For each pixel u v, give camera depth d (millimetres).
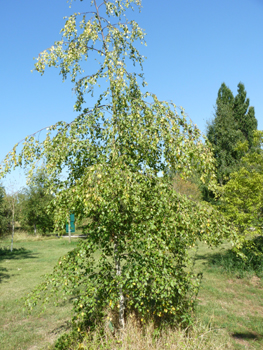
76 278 3453
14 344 4422
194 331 3959
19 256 13805
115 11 4492
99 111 4211
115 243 3830
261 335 4621
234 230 3705
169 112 3846
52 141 3979
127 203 3246
